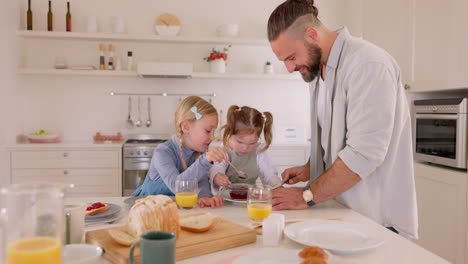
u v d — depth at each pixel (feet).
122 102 13.58
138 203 3.12
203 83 13.99
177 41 13.25
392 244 3.24
